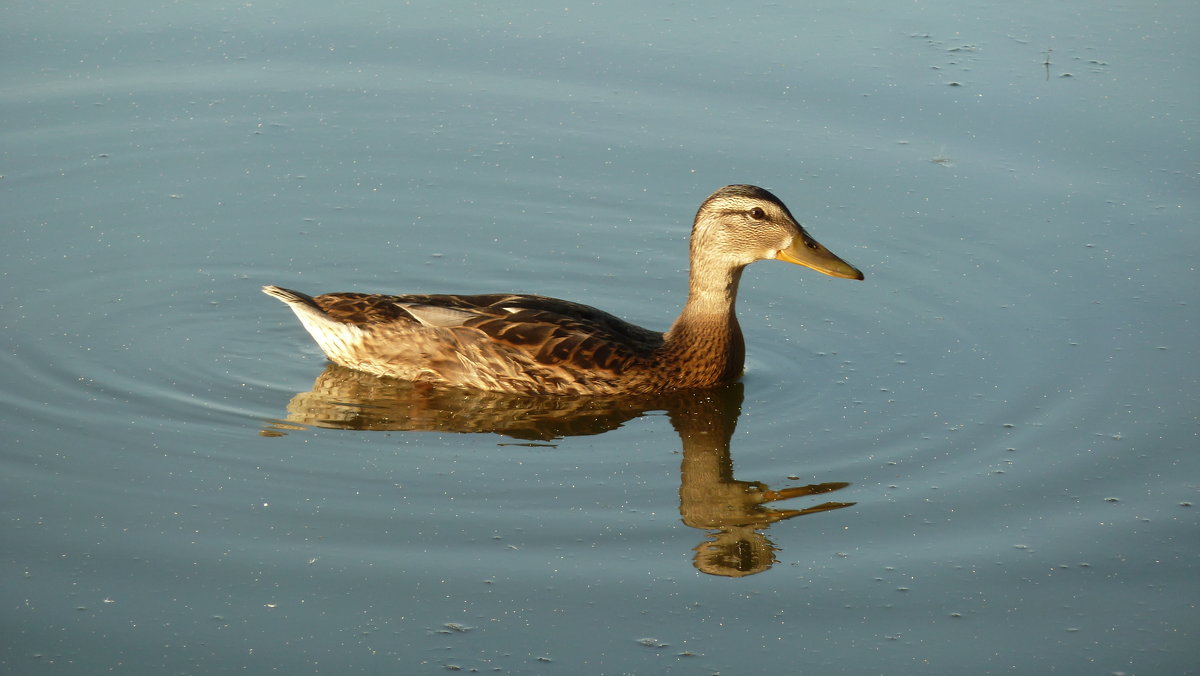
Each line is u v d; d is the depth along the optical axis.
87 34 21.55
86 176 18.42
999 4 22.94
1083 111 19.62
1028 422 13.62
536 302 14.87
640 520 11.98
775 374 14.87
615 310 16.33
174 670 9.96
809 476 12.78
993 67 20.78
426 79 20.61
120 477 12.41
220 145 19.23
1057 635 10.61
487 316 14.52
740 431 13.66
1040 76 20.50
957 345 15.23
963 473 12.77
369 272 16.84
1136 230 17.23
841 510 12.20
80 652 10.11
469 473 12.73
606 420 14.02
